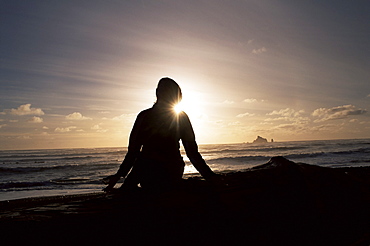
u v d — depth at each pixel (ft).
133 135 8.56
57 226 5.14
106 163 102.63
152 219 5.68
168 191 7.03
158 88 8.85
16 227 5.05
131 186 8.39
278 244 5.74
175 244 5.39
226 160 105.60
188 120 8.74
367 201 7.29
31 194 35.86
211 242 5.57
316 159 90.94
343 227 6.45
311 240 6.04
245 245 5.70
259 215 6.28
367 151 127.44
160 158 8.36
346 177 8.06
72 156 181.88
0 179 57.36
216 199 6.50
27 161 134.41
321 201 6.95
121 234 5.26
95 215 5.56
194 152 8.52
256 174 7.76
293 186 7.18
